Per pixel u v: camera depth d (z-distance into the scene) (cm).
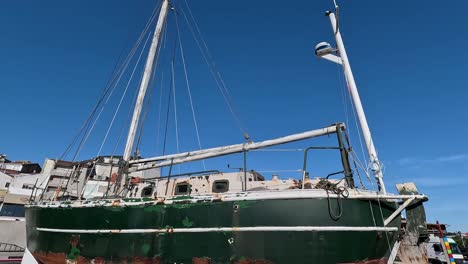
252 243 712
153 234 806
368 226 718
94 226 888
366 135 863
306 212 702
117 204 872
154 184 1013
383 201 764
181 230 778
